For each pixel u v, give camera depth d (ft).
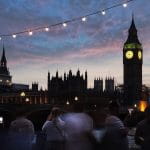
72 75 593.42
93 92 552.82
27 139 30.60
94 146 26.48
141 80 556.92
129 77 555.28
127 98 545.44
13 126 34.83
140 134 30.58
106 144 26.43
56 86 588.91
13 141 30.04
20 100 558.56
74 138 26.71
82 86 591.78
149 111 30.32
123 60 566.77
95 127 27.58
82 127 26.66
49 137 31.76
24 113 35.68
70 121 27.04
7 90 626.64
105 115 28.81
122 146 27.22
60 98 547.49
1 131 30.99
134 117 50.78
